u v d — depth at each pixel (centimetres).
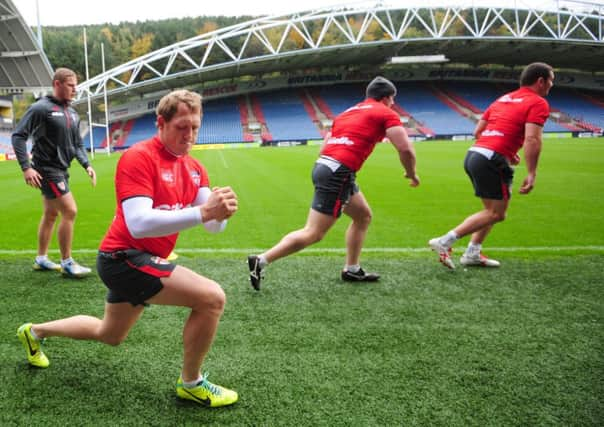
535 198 869
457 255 490
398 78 5056
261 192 1009
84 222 691
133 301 198
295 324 303
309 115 4466
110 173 1560
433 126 4134
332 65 4794
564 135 3762
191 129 182
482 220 418
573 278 404
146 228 168
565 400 214
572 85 4953
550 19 5750
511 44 4091
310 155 2375
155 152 184
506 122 405
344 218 725
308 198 920
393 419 199
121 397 216
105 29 5762
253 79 5009
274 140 4034
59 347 267
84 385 226
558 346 272
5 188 1142
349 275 397
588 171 1324
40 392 220
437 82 5028
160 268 191
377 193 971
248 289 376
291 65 4519
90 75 5591
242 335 285
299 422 197
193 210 167
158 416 201
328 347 269
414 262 459
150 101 4641
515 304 342
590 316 319
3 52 2912
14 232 618
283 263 457
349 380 232
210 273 423
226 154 2605
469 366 247
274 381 230
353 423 196
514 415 202
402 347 270
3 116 3120
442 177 1248
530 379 233
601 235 572
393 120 350
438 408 207
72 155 405
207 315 196
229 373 238
